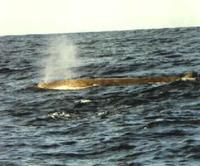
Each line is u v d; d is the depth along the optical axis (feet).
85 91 200.03
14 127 153.48
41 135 142.20
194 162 112.98
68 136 139.44
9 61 342.85
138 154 120.37
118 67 275.59
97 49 397.19
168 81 205.26
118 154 121.60
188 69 249.96
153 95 183.93
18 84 236.84
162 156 117.80
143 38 462.60
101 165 114.83
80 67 290.76
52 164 116.98
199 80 202.08
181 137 130.72
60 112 169.27
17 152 127.03
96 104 176.55
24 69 295.89
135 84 205.16
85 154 123.24
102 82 208.54
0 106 186.39
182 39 419.13
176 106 165.89
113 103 176.35
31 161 119.65
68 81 212.02
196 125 140.97
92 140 133.90
